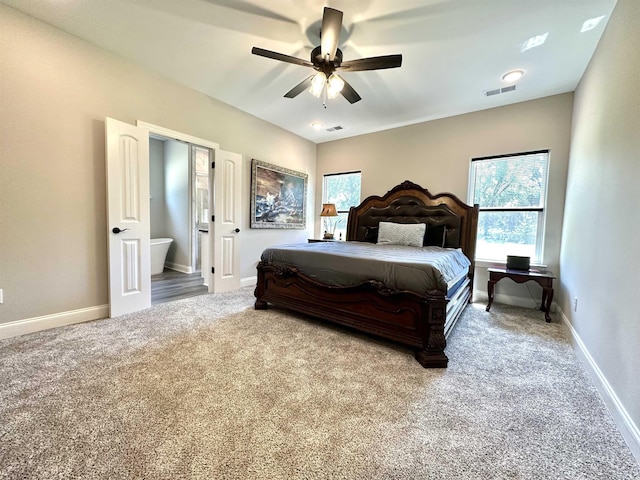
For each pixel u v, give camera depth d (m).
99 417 1.35
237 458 1.14
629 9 1.66
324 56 2.07
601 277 1.84
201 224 5.57
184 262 5.50
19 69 2.19
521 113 3.46
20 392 1.53
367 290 2.30
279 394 1.58
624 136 1.62
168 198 5.81
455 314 2.66
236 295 3.71
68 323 2.53
